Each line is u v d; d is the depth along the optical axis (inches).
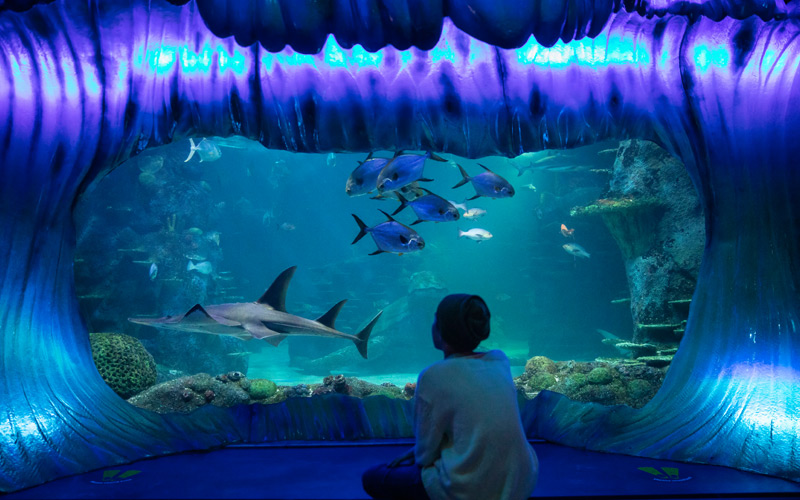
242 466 142.3
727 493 112.6
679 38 165.5
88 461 137.6
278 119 174.2
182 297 459.2
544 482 123.0
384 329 649.0
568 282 638.5
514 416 82.7
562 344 625.9
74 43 153.1
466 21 134.6
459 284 930.7
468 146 180.1
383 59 175.9
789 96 152.4
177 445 159.3
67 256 164.7
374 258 887.1
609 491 114.6
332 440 176.4
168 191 485.1
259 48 170.7
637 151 346.6
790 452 128.3
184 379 235.8
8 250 147.0
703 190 168.1
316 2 133.4
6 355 141.1
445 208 183.6
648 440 152.8
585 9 139.6
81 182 162.6
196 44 167.9
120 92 161.9
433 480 81.9
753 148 158.2
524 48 175.0
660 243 325.1
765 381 145.2
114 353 248.1
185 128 171.5
